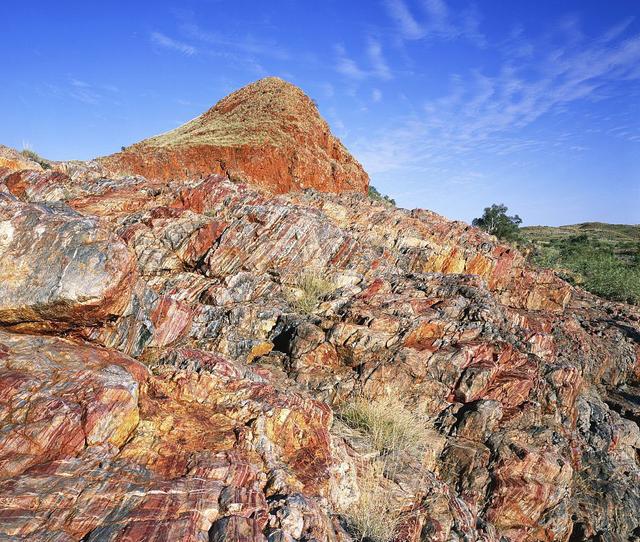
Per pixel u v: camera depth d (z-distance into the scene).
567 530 10.03
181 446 6.13
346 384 10.34
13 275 6.69
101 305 7.00
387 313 12.24
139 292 8.31
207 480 5.48
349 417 9.50
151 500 4.97
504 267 20.80
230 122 43.19
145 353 8.54
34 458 5.11
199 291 12.80
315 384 10.38
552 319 18.95
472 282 14.51
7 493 4.58
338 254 15.21
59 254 6.83
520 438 10.12
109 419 5.80
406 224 21.80
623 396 17.17
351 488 7.00
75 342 7.29
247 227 14.35
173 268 13.64
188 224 14.33
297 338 11.25
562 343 17.23
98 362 6.68
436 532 7.07
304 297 12.98
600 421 14.02
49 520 4.48
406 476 7.98
